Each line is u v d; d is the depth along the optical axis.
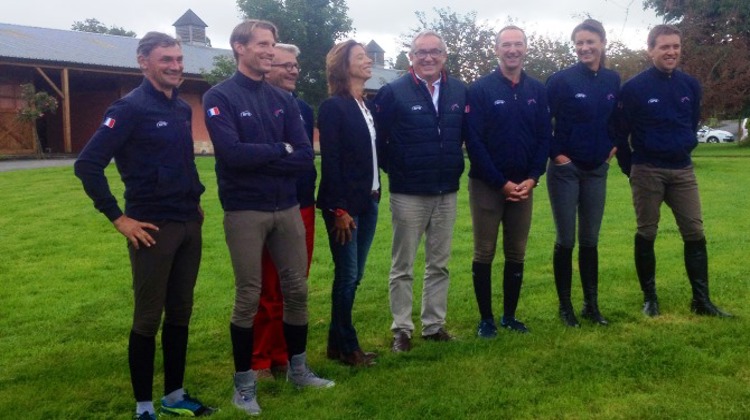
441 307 5.08
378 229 10.36
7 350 5.20
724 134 47.00
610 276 6.80
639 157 5.42
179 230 3.81
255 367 4.49
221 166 3.97
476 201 5.06
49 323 5.92
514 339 4.93
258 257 3.95
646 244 5.48
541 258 7.93
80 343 5.34
